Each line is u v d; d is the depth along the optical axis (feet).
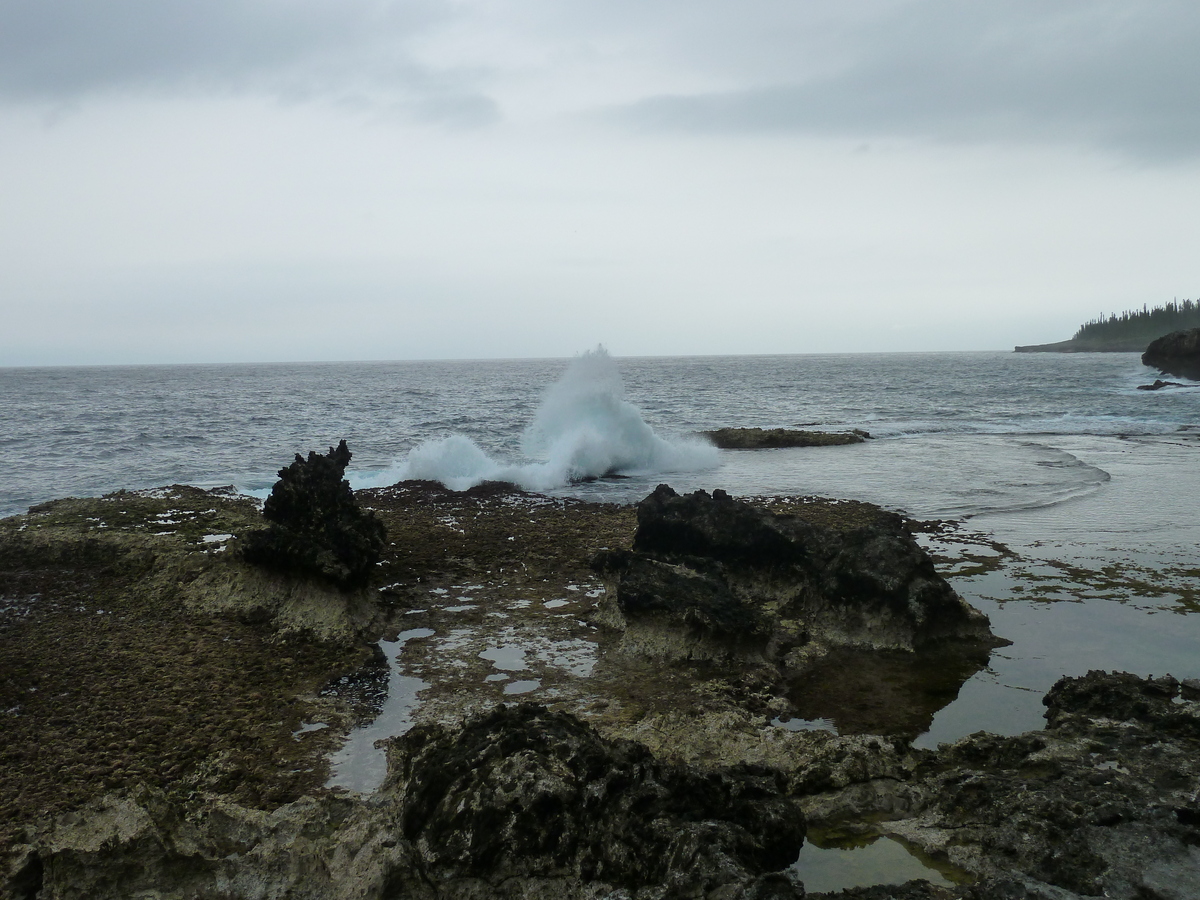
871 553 39.63
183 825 21.79
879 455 96.63
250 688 32.24
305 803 22.53
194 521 57.93
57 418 157.79
